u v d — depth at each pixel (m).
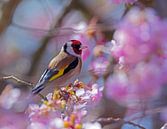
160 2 14.80
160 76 13.16
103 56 13.84
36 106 9.75
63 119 9.63
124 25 12.66
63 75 11.92
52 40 18.44
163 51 12.66
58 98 10.04
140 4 13.55
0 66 19.45
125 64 12.83
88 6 18.44
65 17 17.97
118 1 14.09
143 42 12.59
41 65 18.27
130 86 13.51
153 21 12.65
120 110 14.05
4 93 13.87
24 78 16.61
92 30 14.52
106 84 13.68
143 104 13.60
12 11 16.02
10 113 13.53
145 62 12.95
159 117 13.62
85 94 10.21
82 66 12.77
